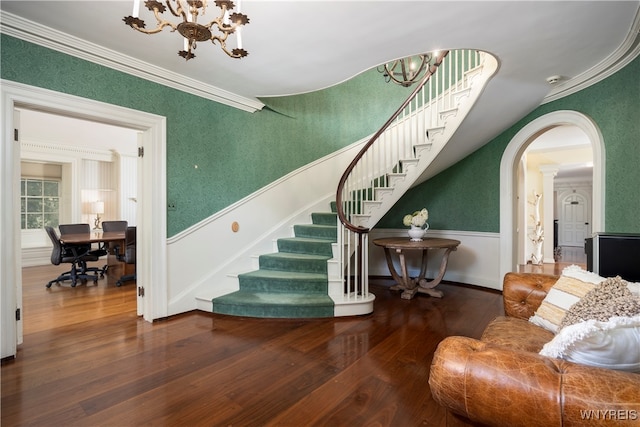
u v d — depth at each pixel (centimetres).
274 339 269
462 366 102
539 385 88
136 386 196
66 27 236
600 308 131
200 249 353
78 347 252
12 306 233
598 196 310
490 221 455
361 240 345
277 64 291
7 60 226
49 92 245
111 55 272
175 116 329
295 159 474
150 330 289
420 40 245
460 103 368
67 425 159
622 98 283
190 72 315
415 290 408
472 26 228
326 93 526
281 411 172
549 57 274
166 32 243
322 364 224
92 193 721
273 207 440
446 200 503
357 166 484
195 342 262
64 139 634
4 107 225
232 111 387
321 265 374
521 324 184
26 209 638
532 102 378
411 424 161
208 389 193
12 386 195
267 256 397
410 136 441
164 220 319
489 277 456
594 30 232
